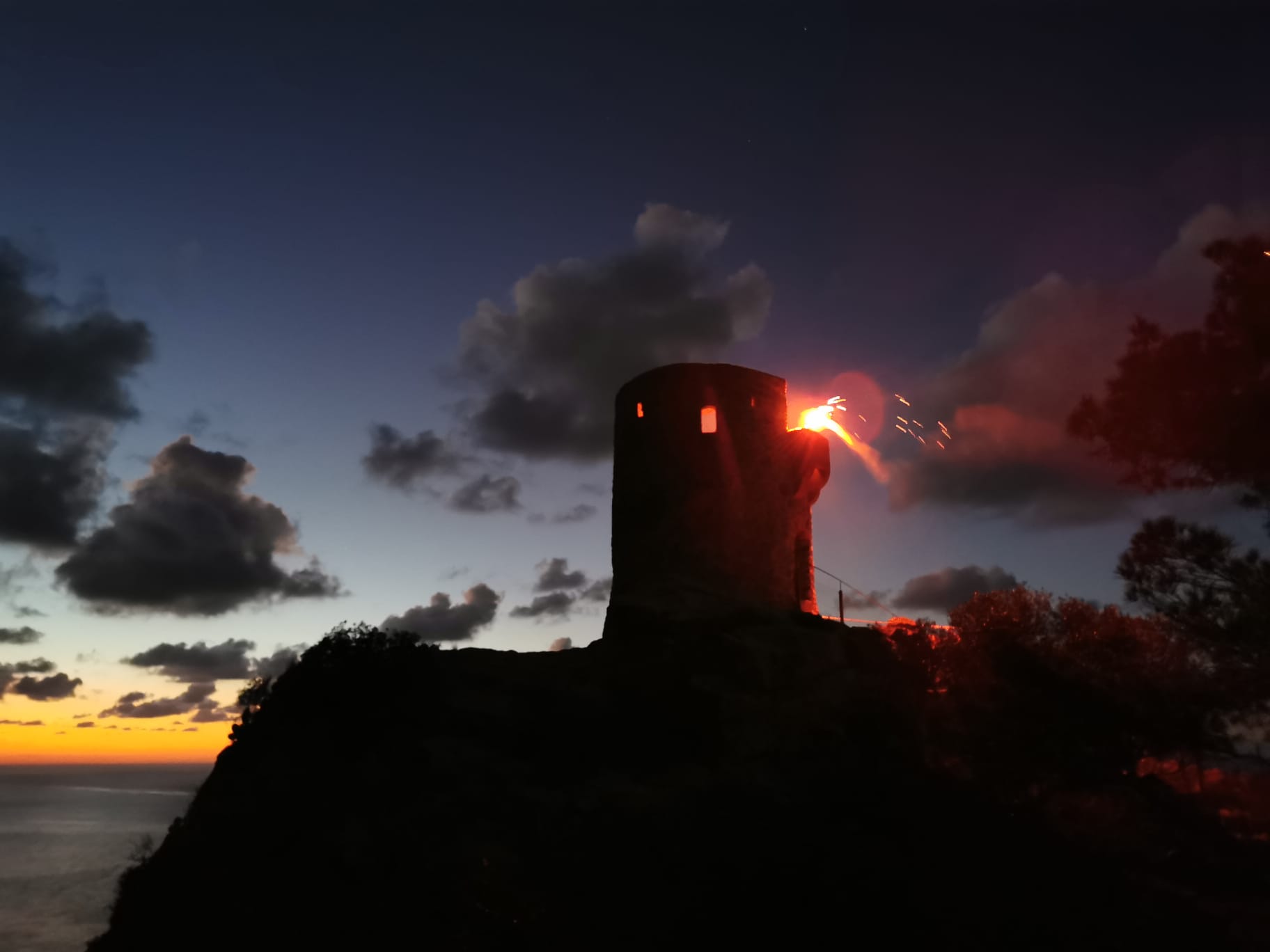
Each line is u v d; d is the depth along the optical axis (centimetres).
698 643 2980
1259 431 1620
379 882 2014
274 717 2823
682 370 3578
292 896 2070
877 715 2616
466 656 3203
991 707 2172
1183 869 2039
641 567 3472
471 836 2131
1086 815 2258
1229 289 1733
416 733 2717
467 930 1814
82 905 8006
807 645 2934
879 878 1719
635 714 2856
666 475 3488
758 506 3459
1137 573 1889
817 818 2070
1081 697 2011
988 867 1831
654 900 1800
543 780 2498
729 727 2631
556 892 1892
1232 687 1770
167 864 2352
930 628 3114
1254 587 1725
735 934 1641
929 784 2222
